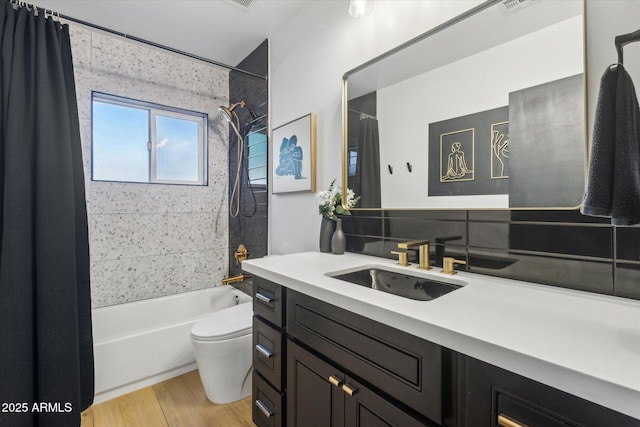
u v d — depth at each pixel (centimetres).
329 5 173
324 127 177
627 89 64
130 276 234
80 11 195
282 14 201
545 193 93
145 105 244
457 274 109
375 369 79
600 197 65
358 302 82
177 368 200
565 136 89
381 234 145
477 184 109
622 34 78
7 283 132
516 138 99
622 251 80
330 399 95
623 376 44
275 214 221
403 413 72
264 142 231
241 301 248
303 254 157
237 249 270
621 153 63
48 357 138
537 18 95
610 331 60
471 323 64
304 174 187
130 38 176
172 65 251
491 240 106
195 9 195
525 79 97
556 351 52
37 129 143
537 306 75
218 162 280
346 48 162
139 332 189
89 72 214
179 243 258
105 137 228
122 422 155
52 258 142
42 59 148
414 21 130
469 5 112
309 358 103
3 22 144
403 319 71
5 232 134
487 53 106
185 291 260
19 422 130
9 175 136
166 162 257
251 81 249
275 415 122
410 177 131
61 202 147
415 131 129
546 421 50
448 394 65
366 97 150
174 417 159
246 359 173
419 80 127
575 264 88
